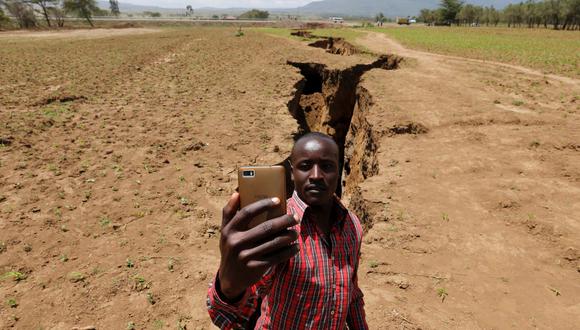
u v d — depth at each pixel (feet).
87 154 35.63
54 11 276.21
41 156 34.55
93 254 21.26
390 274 19.34
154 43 134.21
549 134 39.47
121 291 18.26
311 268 6.02
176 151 37.19
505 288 18.49
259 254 3.98
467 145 37.73
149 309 17.13
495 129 41.98
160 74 77.92
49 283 18.81
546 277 19.34
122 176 31.27
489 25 401.70
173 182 30.68
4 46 122.72
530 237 22.70
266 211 4.12
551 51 118.42
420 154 35.50
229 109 52.75
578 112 48.98
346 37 155.84
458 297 17.81
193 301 17.63
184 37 161.17
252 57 99.81
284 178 4.46
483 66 86.89
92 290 18.30
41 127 41.86
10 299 17.54
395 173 31.40
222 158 36.35
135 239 22.86
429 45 133.18
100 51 111.24
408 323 16.03
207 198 28.53
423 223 23.89
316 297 6.11
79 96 56.24
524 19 341.00
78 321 16.44
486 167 32.48
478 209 25.77
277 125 46.62
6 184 29.01
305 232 6.12
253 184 4.41
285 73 78.02
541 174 31.17
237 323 5.76
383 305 17.06
